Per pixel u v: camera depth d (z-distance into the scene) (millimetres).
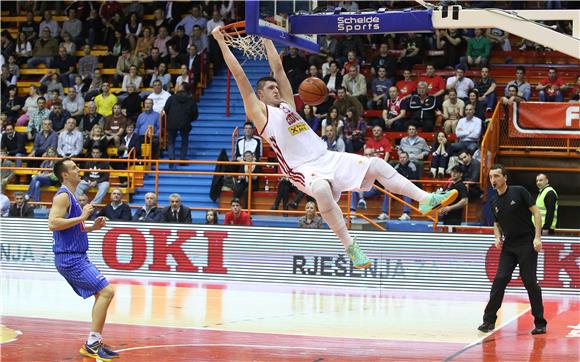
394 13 8570
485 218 15734
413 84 19016
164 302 12555
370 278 14422
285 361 8422
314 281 14648
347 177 6922
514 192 10305
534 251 10344
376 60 19938
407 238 14305
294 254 14734
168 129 19000
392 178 6867
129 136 19156
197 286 14406
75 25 23062
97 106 20297
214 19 21656
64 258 8812
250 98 7109
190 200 18516
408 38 20188
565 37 8500
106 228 15555
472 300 13258
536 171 17609
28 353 8828
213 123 20438
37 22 24016
